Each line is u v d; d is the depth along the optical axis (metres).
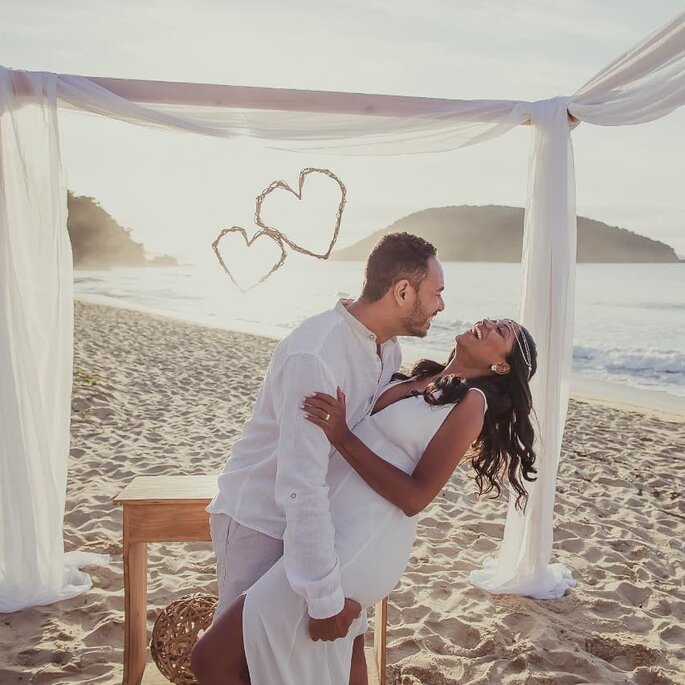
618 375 13.53
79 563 3.81
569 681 2.93
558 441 3.70
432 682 2.92
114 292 30.97
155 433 6.68
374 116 3.55
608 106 3.34
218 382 9.59
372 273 2.07
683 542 4.51
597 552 4.27
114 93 3.41
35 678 2.81
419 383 2.29
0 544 3.37
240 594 2.09
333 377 1.98
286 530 1.90
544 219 3.62
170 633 2.56
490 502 5.15
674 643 3.26
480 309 25.59
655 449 7.05
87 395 7.68
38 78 3.30
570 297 3.66
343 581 1.98
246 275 46.62
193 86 3.44
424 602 3.59
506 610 3.52
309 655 1.96
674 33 2.99
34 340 3.47
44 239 3.43
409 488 2.00
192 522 2.65
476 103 3.56
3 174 3.32
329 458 2.14
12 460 3.34
